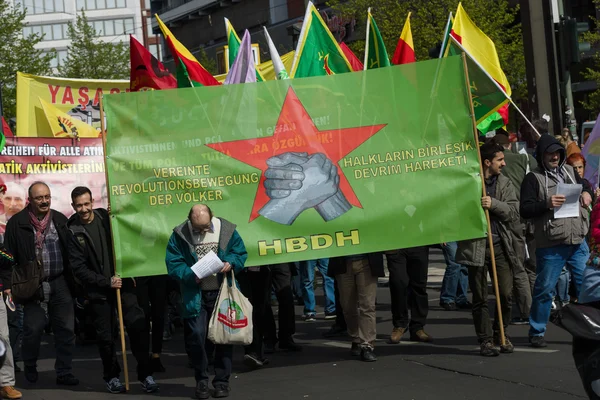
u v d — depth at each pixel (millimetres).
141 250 8250
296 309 13555
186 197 8406
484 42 11961
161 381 8641
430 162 8633
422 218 8609
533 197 8672
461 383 7578
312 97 8578
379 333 10570
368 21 10250
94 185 11602
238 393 7832
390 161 8617
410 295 9852
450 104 8648
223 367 7723
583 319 5520
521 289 9719
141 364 8125
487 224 8555
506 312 8891
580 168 10766
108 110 8328
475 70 9953
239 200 8500
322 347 9953
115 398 7965
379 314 12234
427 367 8328
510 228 8773
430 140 8641
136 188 8320
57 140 11492
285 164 8547
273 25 52094
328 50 10023
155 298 8891
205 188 8438
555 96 14984
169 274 7766
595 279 5770
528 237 10898
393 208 8617
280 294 9703
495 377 7699
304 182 8562
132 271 8195
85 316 11328
